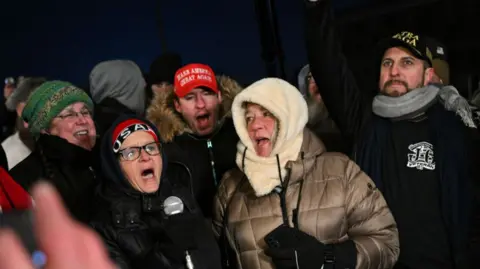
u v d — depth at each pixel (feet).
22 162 6.68
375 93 7.35
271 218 5.74
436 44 6.86
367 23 16.46
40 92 6.96
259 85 5.90
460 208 6.12
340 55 6.47
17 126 8.90
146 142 5.51
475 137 6.41
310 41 6.38
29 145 8.70
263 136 5.80
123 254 5.15
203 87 7.61
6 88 12.25
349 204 5.69
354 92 6.68
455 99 6.38
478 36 14.85
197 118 7.62
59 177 6.26
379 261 5.49
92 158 6.75
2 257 0.64
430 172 6.24
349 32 16.72
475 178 6.32
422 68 6.64
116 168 5.42
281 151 5.77
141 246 5.17
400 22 16.07
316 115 8.99
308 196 5.70
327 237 5.60
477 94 9.30
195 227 5.56
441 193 6.17
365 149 6.63
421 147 6.35
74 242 0.66
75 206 6.15
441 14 15.42
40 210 0.68
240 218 5.89
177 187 5.89
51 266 0.64
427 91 6.48
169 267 5.23
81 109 7.04
